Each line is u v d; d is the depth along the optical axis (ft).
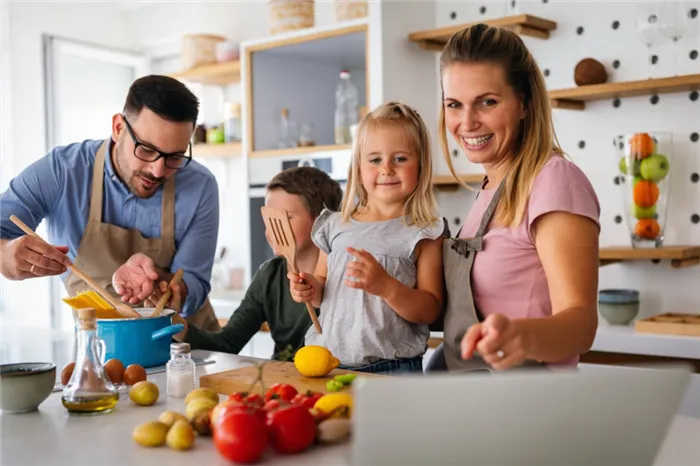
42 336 6.91
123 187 6.62
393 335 4.80
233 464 2.97
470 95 3.97
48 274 5.33
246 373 4.28
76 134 14.14
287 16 10.82
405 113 4.98
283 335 6.18
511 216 4.00
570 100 8.86
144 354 4.87
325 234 5.27
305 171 6.29
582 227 3.61
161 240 6.75
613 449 2.19
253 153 11.25
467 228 4.44
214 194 7.05
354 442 2.13
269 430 3.06
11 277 5.42
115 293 6.60
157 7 14.49
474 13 9.95
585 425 2.14
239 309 6.40
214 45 12.83
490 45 3.92
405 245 4.81
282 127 11.23
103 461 3.02
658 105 8.49
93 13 14.30
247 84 11.25
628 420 2.17
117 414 3.78
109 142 6.62
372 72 9.59
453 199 10.23
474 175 9.44
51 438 3.36
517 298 3.99
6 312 12.88
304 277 4.85
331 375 4.22
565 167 3.80
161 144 6.01
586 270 3.54
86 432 3.45
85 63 14.21
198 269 6.85
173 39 14.38
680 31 7.76
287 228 4.77
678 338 7.13
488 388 2.06
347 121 10.41
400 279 4.75
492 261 4.07
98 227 6.60
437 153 10.39
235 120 12.67
